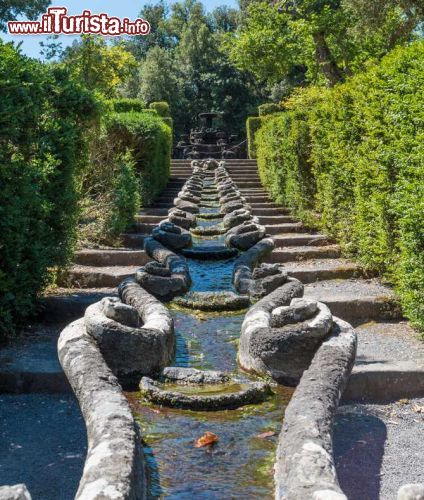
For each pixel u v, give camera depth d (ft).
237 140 135.95
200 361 14.43
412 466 11.05
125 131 38.22
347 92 26.11
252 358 13.24
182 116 136.36
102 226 28.09
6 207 16.12
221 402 11.39
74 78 21.77
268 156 45.98
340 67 69.67
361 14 50.49
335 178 27.71
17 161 16.85
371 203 22.08
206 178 56.29
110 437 8.58
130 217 30.81
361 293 21.09
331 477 7.68
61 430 12.45
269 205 40.45
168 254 23.32
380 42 61.52
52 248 20.12
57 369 14.44
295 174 34.19
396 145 19.90
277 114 51.47
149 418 10.94
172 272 20.84
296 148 33.50
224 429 10.54
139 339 12.62
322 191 30.89
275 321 13.60
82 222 28.68
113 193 29.19
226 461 9.45
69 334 12.78
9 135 16.29
